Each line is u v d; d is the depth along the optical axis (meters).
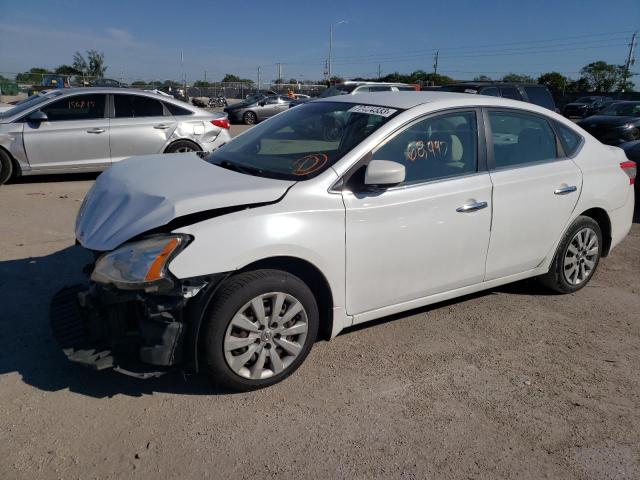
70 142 8.44
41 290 4.38
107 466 2.53
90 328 2.90
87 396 3.04
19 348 3.49
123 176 3.57
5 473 2.45
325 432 2.83
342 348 3.69
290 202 3.09
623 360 3.70
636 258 5.86
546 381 3.40
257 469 2.55
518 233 4.05
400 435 2.84
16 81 34.59
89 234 3.06
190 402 3.03
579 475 2.62
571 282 4.67
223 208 2.97
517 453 2.75
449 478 2.56
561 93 48.72
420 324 4.10
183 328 2.87
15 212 6.81
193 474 2.50
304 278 3.35
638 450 2.81
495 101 4.07
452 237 3.67
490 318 4.26
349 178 3.28
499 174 3.92
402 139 3.52
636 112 15.68
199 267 2.79
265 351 3.10
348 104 3.97
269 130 4.15
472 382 3.36
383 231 3.36
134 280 2.72
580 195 4.40
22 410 2.89
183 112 9.22
